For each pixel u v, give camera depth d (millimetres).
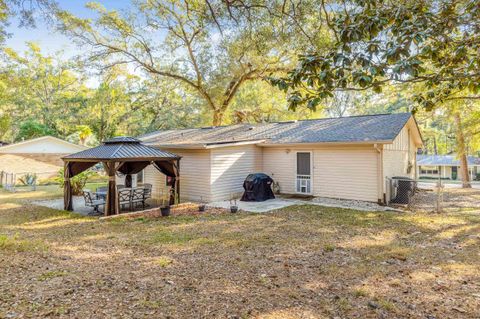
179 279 4688
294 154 14172
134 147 11422
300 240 7012
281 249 6316
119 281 4586
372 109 35781
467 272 4984
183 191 14070
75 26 16688
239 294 4137
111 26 18453
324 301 3938
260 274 4902
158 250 6309
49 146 24578
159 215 10242
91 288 4297
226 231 7965
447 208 11258
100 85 28406
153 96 29641
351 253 6035
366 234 7535
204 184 13234
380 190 11766
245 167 14500
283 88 3537
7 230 8266
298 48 9234
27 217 10109
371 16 3336
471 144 17625
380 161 11742
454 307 3787
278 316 3541
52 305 3736
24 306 3686
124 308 3703
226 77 20016
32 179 21375
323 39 7867
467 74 3549
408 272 4988
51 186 20125
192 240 7078
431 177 38938
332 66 3412
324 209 10992
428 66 6023
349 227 8289
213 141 14445
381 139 11117
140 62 20547
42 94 31688
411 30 3047
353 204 11867
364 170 12148
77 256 5906
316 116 23859
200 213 10539
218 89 20891
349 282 4578
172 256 5895
